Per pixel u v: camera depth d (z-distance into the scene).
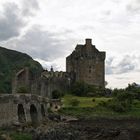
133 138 104.81
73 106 175.62
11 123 96.00
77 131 104.12
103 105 180.00
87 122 133.38
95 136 103.31
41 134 91.00
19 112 107.12
